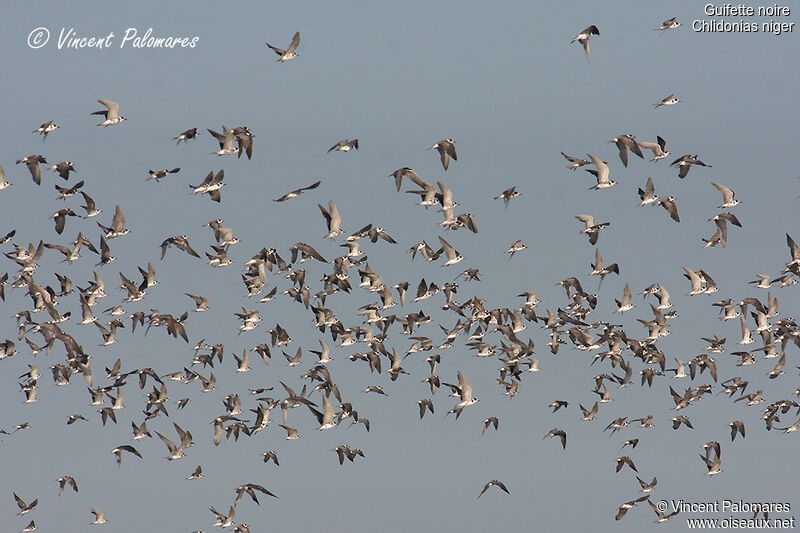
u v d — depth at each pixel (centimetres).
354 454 8062
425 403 8138
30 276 7750
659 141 7219
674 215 7319
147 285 7800
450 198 7275
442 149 7175
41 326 7875
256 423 7969
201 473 8200
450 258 7838
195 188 7206
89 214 7638
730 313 8294
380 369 8106
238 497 8106
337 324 8106
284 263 8038
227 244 7881
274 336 8156
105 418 8056
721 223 7575
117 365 8050
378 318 8150
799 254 8181
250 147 7150
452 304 8281
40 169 7325
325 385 8006
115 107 7200
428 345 8194
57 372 7950
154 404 8056
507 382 8219
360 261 7931
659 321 8331
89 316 7850
